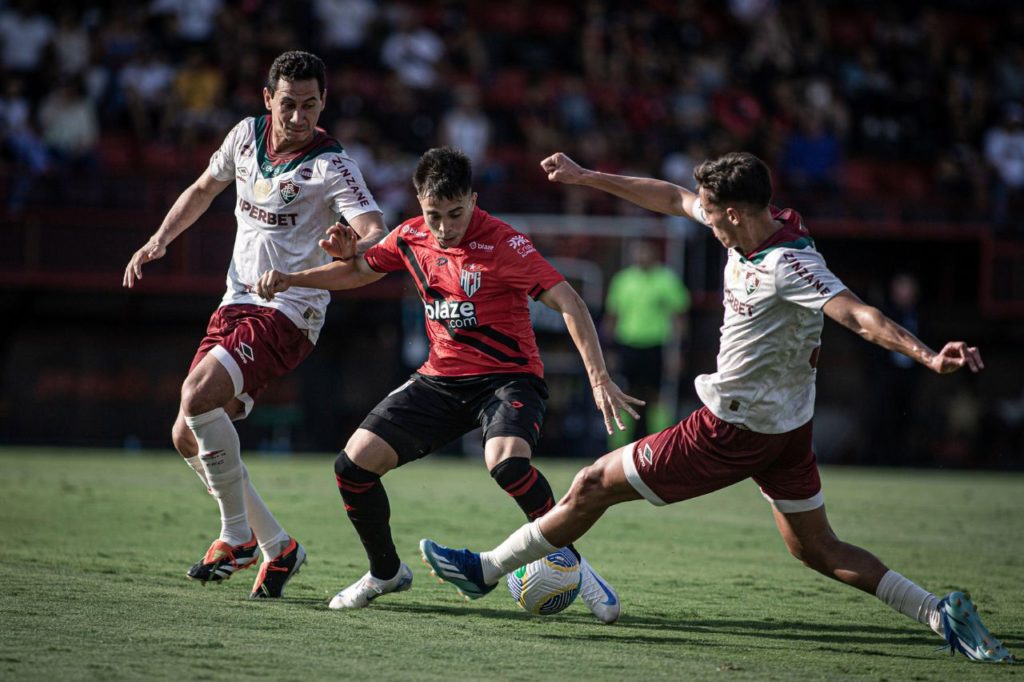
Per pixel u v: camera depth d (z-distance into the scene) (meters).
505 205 57.75
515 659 14.60
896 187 70.00
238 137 19.73
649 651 15.50
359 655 14.45
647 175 61.91
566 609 18.66
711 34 75.62
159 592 18.42
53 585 18.52
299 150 19.23
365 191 19.14
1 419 53.28
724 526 30.20
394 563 18.08
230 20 64.38
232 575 20.52
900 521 32.31
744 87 70.25
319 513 29.73
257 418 53.44
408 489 36.78
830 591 21.00
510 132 65.81
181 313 54.31
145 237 53.75
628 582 21.45
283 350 19.28
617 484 16.33
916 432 56.75
